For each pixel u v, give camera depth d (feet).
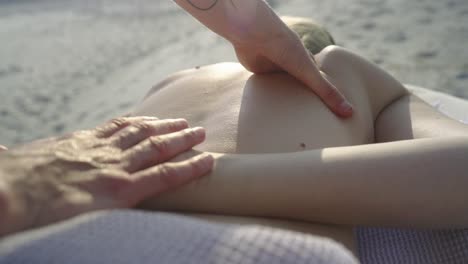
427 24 9.41
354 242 2.28
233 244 1.58
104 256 1.53
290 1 12.53
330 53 2.88
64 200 1.76
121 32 15.74
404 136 2.80
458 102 3.97
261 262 1.55
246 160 2.12
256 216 2.07
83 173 1.86
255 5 2.47
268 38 2.52
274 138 2.42
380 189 2.02
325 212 2.06
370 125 2.84
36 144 1.92
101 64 12.16
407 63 7.88
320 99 2.62
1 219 1.64
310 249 1.59
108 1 22.65
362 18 10.26
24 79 11.60
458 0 10.39
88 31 16.52
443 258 2.27
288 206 2.05
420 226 2.09
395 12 10.28
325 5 11.57
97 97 9.67
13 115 9.25
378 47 8.66
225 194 2.05
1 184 1.69
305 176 2.04
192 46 11.17
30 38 16.49
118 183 1.88
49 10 22.68
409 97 3.09
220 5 2.49
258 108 2.52
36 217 1.70
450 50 8.15
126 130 2.07
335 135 2.52
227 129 2.47
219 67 2.94
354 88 2.82
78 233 1.59
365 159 2.06
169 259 1.54
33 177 1.76
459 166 2.02
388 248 2.38
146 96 3.12
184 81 2.91
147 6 20.04
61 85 10.86
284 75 2.70
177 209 2.06
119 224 1.63
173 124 2.19
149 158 2.01
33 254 1.53
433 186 2.01
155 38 14.15
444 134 2.65
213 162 2.12
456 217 2.04
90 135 2.04
